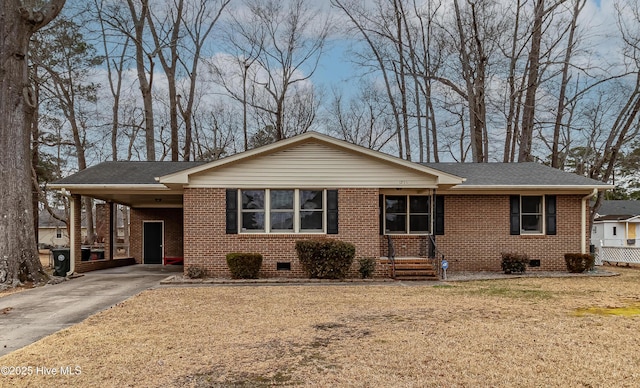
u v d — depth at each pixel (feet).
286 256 51.49
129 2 96.22
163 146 126.62
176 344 23.77
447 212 58.80
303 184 51.75
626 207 142.51
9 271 47.29
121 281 51.78
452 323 28.09
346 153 52.16
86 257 71.31
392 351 22.15
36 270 49.34
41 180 113.39
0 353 22.89
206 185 51.29
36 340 25.48
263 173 51.62
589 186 56.90
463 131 122.83
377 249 51.78
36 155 99.96
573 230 59.26
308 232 51.85
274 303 35.42
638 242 127.03
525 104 90.17
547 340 23.99
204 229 51.16
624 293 40.42
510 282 48.44
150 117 96.99
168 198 68.28
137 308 33.76
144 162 66.44
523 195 59.47
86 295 41.42
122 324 28.53
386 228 58.90
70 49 98.99
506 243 58.80
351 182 51.98
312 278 49.98
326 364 20.39
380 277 51.34
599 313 31.37
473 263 58.49
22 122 49.83
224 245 51.24
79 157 104.01
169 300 37.17
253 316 30.60
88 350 22.80
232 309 33.09
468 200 59.00
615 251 73.77
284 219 52.01
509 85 97.60
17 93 49.49
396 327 27.12
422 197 59.41
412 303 35.14
